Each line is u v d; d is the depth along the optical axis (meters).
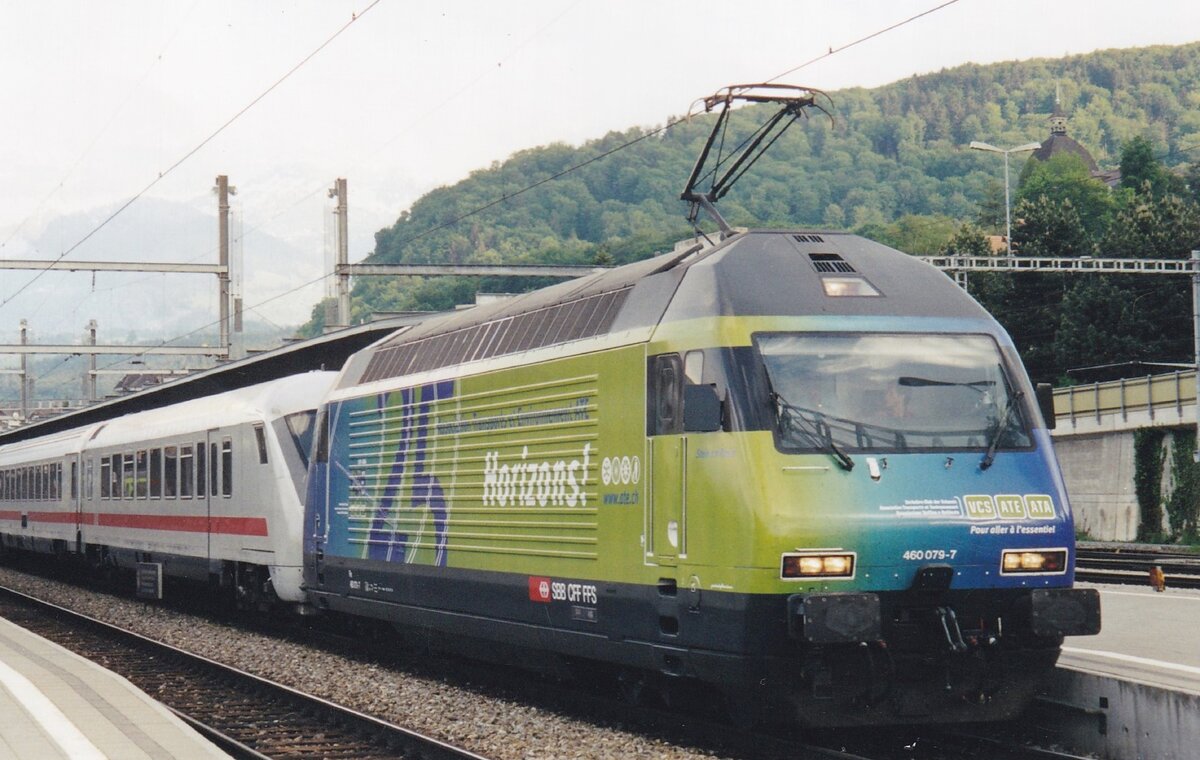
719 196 13.79
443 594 14.65
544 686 13.91
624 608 11.51
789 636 9.89
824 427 10.35
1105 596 17.45
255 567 20.88
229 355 42.03
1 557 44.09
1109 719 10.42
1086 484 49.03
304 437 19.86
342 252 37.09
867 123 191.62
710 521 10.39
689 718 11.48
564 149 106.38
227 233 42.38
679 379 10.94
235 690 15.43
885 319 10.96
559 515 12.54
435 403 14.99
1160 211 64.31
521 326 13.80
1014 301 68.56
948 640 10.16
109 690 12.17
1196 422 42.53
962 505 10.34
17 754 9.05
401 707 13.65
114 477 28.28
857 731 11.74
